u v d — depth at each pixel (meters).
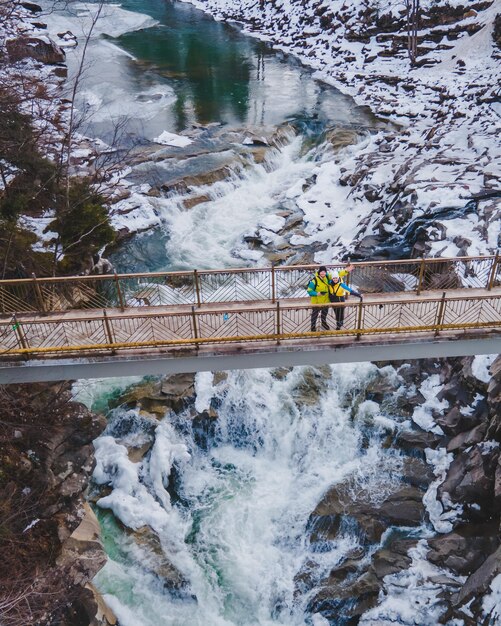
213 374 19.31
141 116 37.22
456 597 13.64
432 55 44.56
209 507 16.75
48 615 13.07
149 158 31.11
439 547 14.60
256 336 13.12
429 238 22.44
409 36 46.06
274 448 18.23
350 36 50.12
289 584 14.96
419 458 17.12
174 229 27.47
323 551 15.46
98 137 33.28
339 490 16.58
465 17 45.75
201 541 15.90
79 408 16.14
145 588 14.87
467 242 21.14
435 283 17.66
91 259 20.47
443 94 37.53
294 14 57.28
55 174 18.42
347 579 14.77
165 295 17.75
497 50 41.28
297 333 13.17
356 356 13.57
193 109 38.84
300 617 14.45
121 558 15.38
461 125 32.50
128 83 43.09
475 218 22.89
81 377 13.43
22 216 19.81
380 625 13.67
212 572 15.24
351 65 46.88
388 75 43.53
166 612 14.58
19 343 12.95
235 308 14.03
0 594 12.62
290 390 19.22
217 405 18.64
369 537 15.34
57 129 22.47
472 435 16.25
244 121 37.00
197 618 14.53
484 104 34.34
